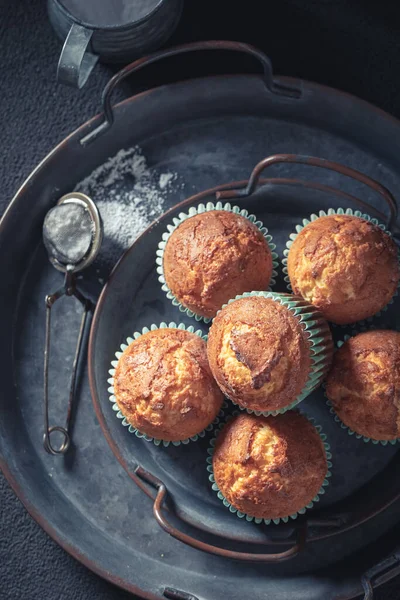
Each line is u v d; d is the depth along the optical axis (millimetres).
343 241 521
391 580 600
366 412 514
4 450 570
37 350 595
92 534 578
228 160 600
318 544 576
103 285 594
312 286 526
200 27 630
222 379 499
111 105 611
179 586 574
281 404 497
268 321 493
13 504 621
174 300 567
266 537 556
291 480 507
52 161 582
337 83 623
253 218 572
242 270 526
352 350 522
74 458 586
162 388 514
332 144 598
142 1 568
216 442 534
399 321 573
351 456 569
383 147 590
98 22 566
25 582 616
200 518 566
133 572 573
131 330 581
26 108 632
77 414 588
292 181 568
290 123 599
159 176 602
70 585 615
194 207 572
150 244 574
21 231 592
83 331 589
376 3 622
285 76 574
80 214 573
